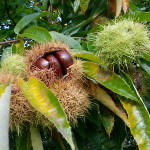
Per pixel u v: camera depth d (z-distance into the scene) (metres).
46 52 0.28
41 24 0.62
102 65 0.30
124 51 0.27
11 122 0.24
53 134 0.30
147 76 0.31
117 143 0.32
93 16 0.44
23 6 0.53
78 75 0.27
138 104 0.26
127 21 0.29
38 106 0.20
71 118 0.25
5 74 0.26
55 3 0.54
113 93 0.30
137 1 0.69
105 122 0.30
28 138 0.27
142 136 0.24
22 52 0.37
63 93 0.24
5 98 0.18
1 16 0.55
